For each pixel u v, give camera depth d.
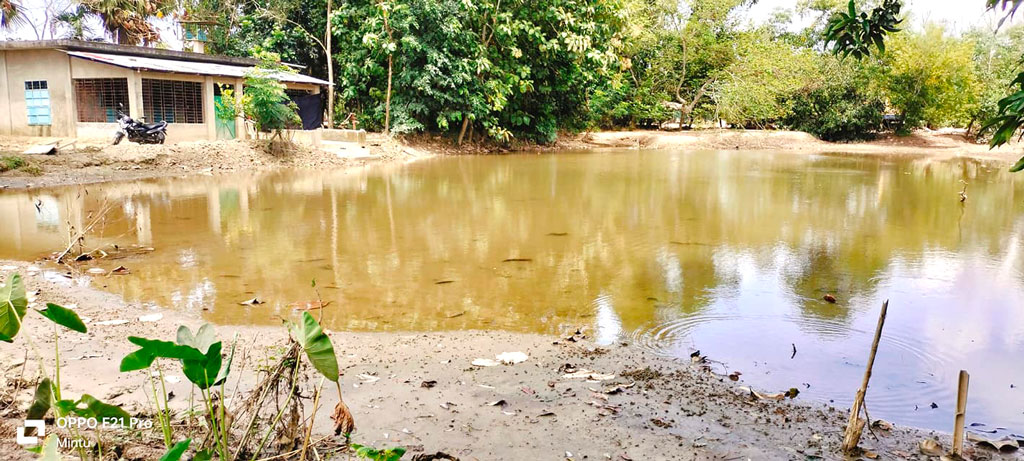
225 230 8.55
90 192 11.79
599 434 3.19
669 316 5.28
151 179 13.89
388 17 21.55
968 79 30.62
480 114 23.28
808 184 14.41
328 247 7.65
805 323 5.11
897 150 27.22
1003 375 4.11
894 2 3.67
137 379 3.69
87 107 17.75
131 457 2.68
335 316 5.17
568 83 25.94
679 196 12.30
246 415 3.12
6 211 9.69
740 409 3.53
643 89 32.66
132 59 17.80
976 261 7.16
